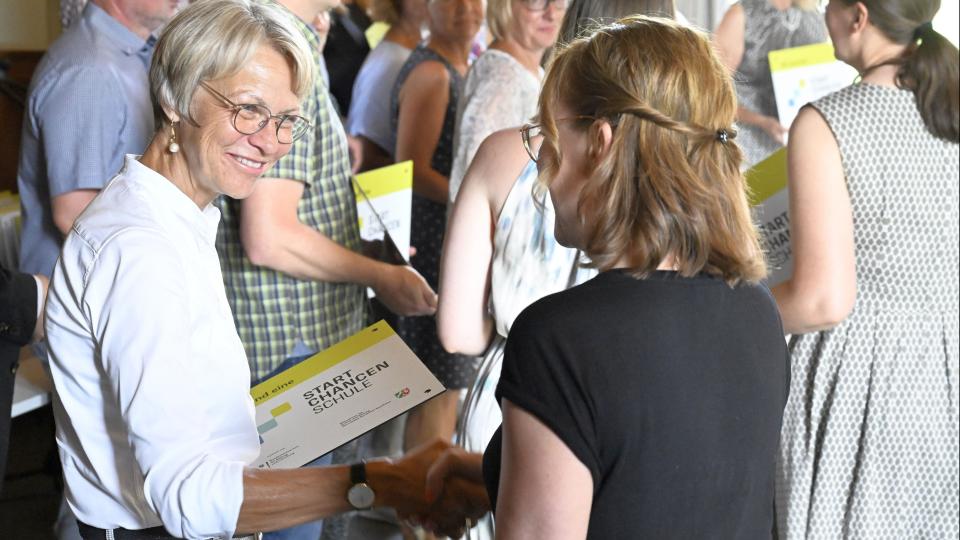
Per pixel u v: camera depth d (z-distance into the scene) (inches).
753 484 47.6
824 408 84.5
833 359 83.9
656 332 44.3
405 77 132.0
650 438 43.6
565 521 42.9
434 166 131.5
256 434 57.0
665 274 45.6
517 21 110.4
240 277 86.6
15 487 141.5
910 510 85.4
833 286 78.7
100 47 101.7
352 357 67.7
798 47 130.5
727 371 45.9
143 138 104.1
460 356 113.8
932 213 82.1
